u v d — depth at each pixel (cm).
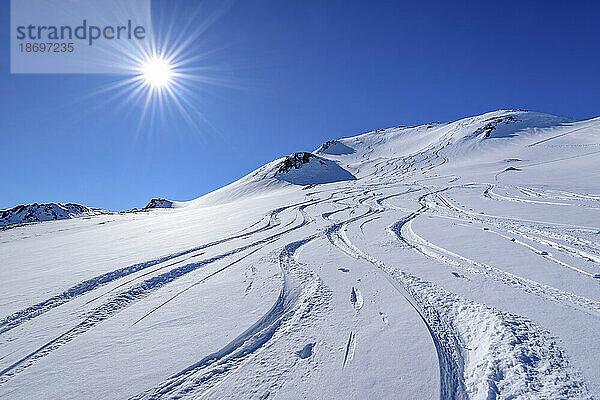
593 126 4769
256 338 438
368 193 2184
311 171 5716
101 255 1015
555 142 4162
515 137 5125
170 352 416
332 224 1230
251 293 591
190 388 347
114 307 570
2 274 862
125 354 418
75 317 536
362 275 651
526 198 1418
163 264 817
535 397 304
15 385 370
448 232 954
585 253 671
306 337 430
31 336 482
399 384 336
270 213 1669
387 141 8088
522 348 372
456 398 317
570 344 373
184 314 521
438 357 378
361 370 358
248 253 877
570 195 1368
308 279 645
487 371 348
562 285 527
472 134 5844
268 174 5969
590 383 312
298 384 342
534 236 827
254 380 352
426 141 6944
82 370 390
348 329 445
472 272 621
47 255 1144
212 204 5219
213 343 430
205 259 837
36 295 650
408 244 871
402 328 441
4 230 2873
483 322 438
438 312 482
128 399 336
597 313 435
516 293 512
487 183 2072
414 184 2470
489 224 1009
